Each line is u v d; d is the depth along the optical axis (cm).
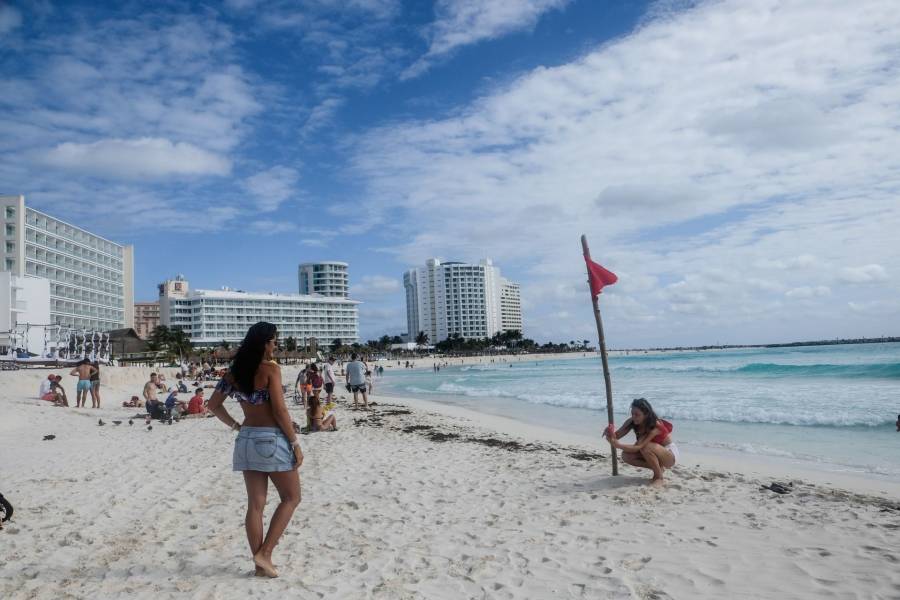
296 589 420
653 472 768
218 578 444
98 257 10019
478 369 9712
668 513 604
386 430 1468
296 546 525
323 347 15338
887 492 764
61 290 8800
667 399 2306
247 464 426
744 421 1611
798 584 409
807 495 680
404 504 684
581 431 1519
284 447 430
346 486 791
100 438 1264
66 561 488
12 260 7912
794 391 2461
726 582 417
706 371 4756
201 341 13975
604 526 566
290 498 444
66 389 2683
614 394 2694
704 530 543
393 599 401
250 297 14888
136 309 18688
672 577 430
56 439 1244
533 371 7206
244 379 422
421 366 13525
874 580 409
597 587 415
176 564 477
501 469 890
